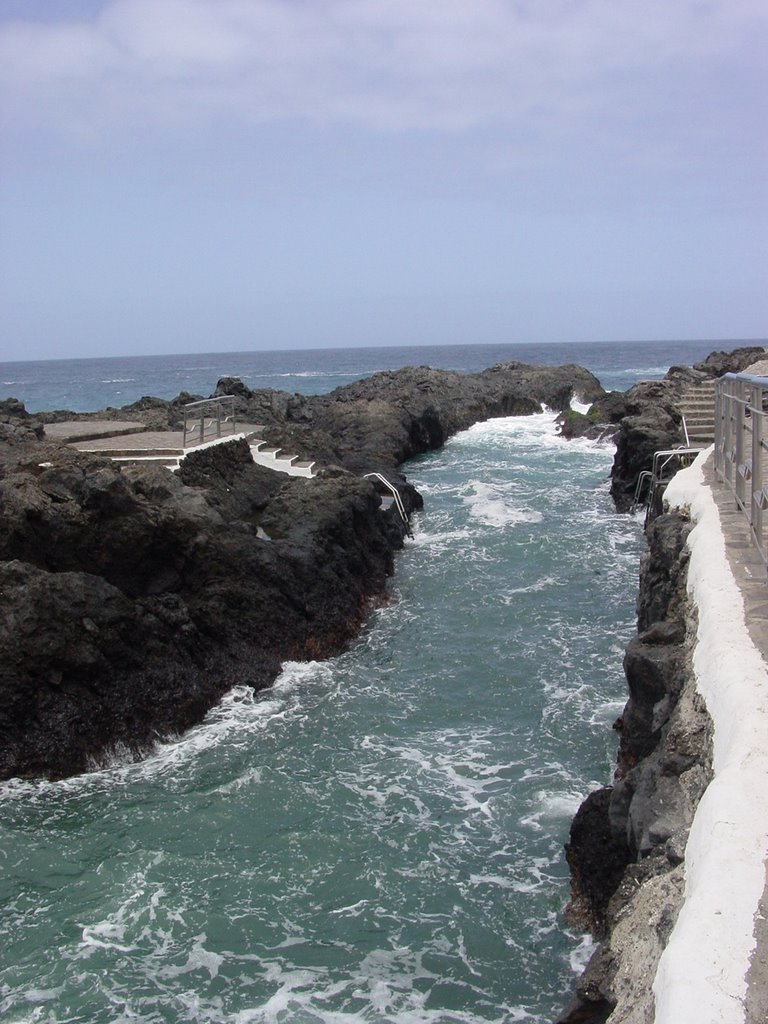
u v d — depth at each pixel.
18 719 10.19
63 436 18.09
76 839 8.90
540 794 9.49
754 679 5.43
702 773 5.16
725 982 3.29
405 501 22.03
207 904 7.86
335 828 8.99
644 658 7.21
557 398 44.81
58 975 7.02
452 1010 6.58
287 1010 6.61
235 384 34.38
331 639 14.06
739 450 8.81
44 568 11.79
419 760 10.38
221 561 13.02
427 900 7.86
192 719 11.45
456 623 14.96
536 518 21.81
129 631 11.30
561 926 7.43
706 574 7.42
